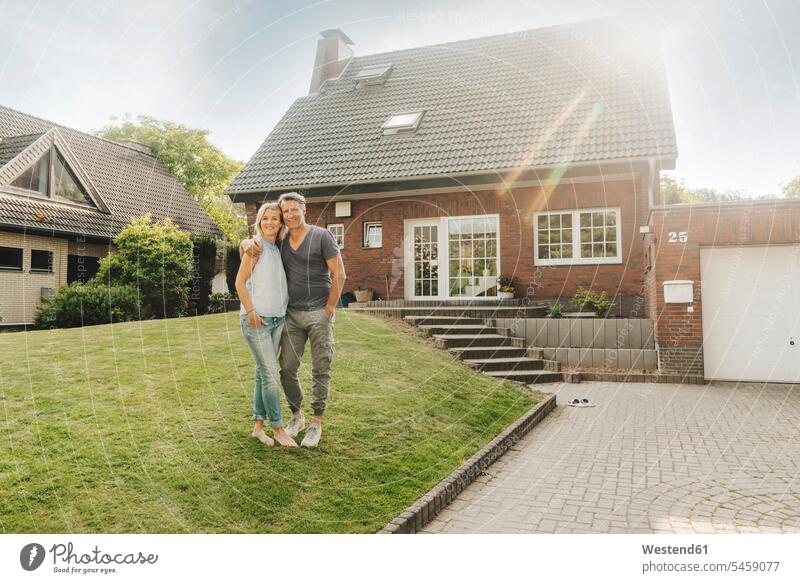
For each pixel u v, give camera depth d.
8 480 3.28
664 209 9.41
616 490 4.34
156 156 22.33
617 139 11.69
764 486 4.38
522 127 13.02
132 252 14.74
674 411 7.20
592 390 8.67
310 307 4.29
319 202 14.37
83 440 3.84
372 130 14.67
